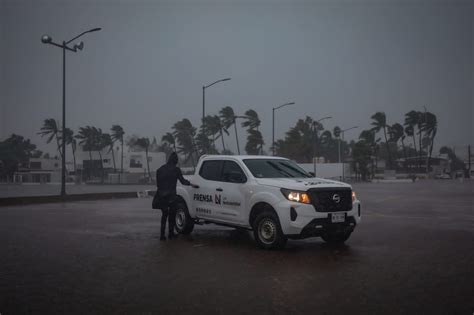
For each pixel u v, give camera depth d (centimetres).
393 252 869
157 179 1025
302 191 862
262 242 901
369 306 530
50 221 1383
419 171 11700
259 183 927
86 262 770
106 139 11450
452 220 1445
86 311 514
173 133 12375
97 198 2595
